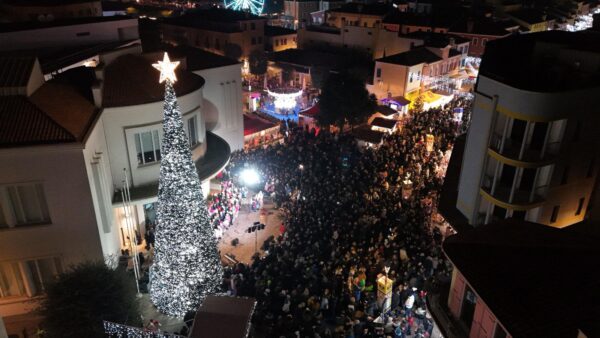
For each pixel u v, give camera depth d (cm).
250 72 7706
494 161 2409
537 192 2369
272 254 2591
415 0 10931
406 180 3381
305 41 8338
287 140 4497
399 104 5678
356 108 4988
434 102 5962
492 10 9631
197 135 3272
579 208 2528
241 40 8369
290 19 13525
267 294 2242
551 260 1528
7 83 2244
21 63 2388
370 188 3284
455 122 4894
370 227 2823
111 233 2597
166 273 2222
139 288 2495
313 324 2108
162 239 2192
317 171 3631
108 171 2709
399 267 2492
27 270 2252
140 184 2886
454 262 1619
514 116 2183
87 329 1759
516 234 1733
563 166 2312
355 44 7650
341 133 4812
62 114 2316
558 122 2231
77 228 2258
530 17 9412
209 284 2295
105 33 4488
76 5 6962
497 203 2353
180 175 2133
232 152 4325
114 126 2706
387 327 2158
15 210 2162
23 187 2131
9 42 3947
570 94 2111
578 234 1766
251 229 2848
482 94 2398
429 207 3303
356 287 2338
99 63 2781
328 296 2264
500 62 2559
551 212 2419
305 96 6706
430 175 3603
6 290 2266
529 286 1422
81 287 1822
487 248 1642
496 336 1422
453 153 3353
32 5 6669
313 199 3177
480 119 2425
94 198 2266
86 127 2348
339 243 2670
